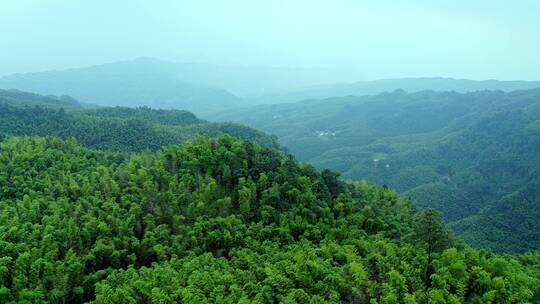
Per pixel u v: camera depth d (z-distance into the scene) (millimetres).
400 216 58625
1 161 62875
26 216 49281
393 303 36312
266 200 53312
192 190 55719
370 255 42562
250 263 43000
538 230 110000
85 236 46781
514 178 187875
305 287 39344
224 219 49688
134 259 45219
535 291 38406
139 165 62875
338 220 52594
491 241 107812
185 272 40906
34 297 37219
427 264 41500
